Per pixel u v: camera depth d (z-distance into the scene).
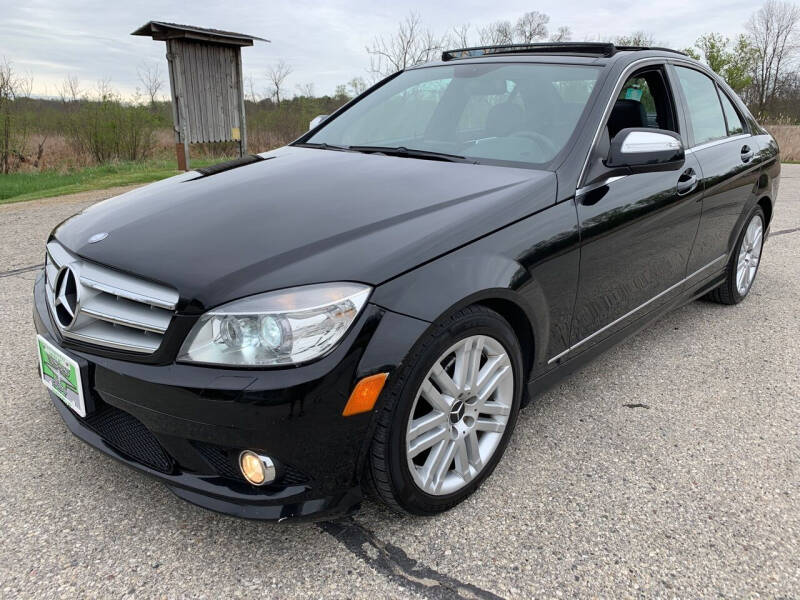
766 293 4.79
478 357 2.21
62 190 9.99
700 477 2.50
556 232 2.42
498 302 2.26
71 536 2.11
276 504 1.88
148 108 16.83
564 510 2.29
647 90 3.28
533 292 2.33
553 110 2.87
